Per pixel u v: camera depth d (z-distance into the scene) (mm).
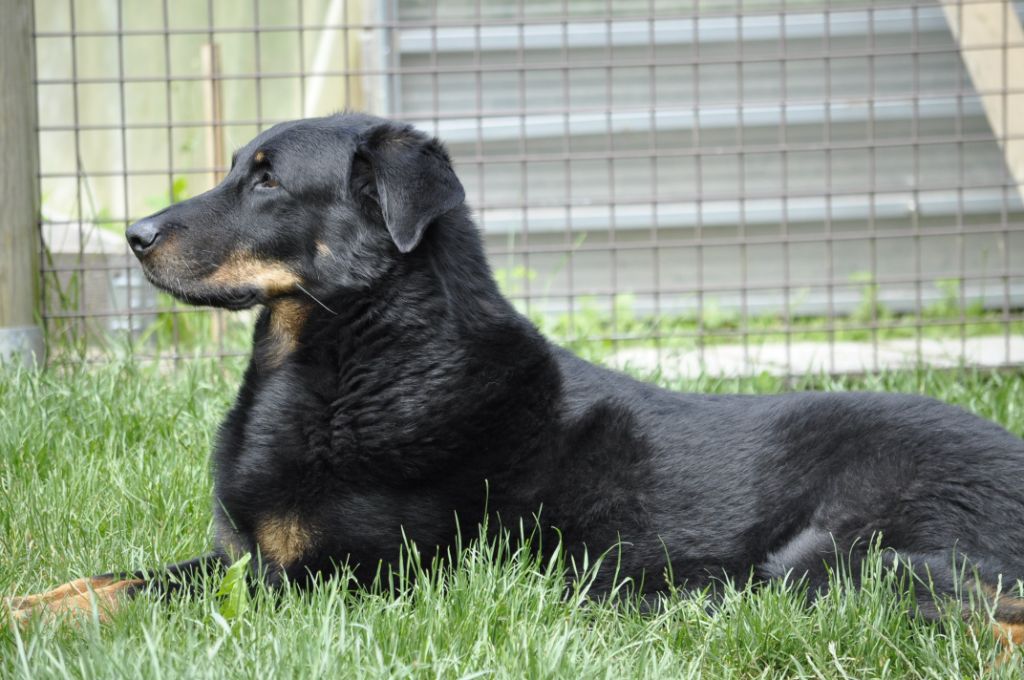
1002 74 7746
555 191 10383
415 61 10078
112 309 7859
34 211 6516
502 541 3842
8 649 3164
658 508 3979
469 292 4066
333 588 3480
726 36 10039
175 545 4266
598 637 3398
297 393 3973
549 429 4004
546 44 10047
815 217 10352
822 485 4023
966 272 10500
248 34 10781
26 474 4703
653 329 8336
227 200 4113
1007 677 3154
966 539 3797
